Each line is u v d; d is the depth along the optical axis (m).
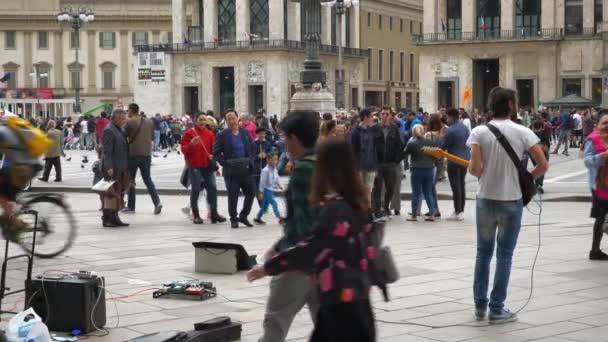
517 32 98.25
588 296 14.54
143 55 109.56
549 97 96.31
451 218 25.36
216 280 15.91
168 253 19.08
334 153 8.05
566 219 25.73
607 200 17.52
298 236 9.48
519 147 12.44
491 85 103.56
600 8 94.81
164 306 13.86
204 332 11.35
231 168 23.52
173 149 73.31
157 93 109.25
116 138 24.42
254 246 20.30
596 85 94.75
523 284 15.45
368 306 7.91
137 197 33.94
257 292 14.89
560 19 96.50
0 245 19.89
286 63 104.00
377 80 128.62
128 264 17.62
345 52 111.31
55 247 19.36
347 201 8.01
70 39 138.00
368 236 7.99
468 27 100.19
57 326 12.18
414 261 17.86
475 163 12.48
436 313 13.38
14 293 13.11
